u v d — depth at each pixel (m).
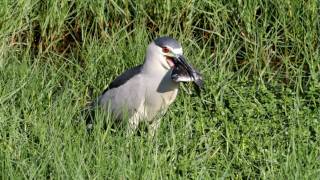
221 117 12.54
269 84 14.05
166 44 12.29
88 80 13.75
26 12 14.93
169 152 11.52
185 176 10.91
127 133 12.16
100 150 11.05
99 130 11.70
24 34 15.18
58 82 13.75
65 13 15.18
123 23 15.25
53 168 10.83
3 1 14.77
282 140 11.98
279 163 11.25
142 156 11.10
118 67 14.18
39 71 13.82
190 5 15.20
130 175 10.62
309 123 12.37
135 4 15.25
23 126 12.28
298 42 15.04
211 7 15.36
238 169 11.38
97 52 14.45
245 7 15.13
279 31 15.31
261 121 12.48
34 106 12.70
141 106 12.47
